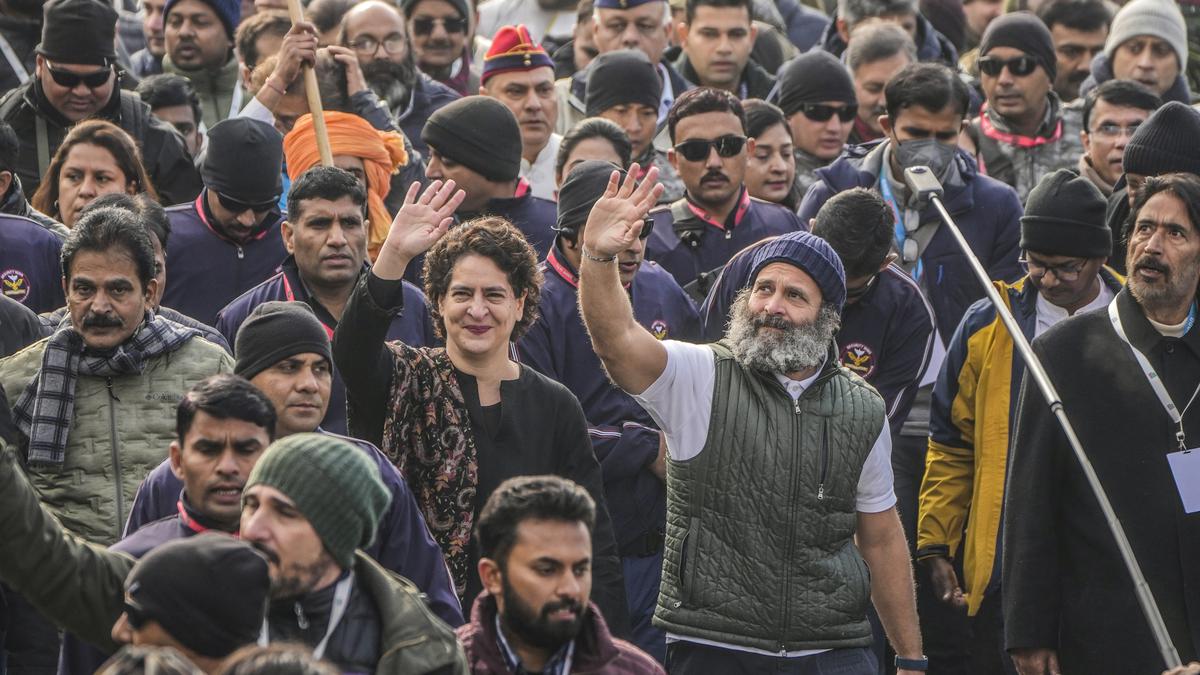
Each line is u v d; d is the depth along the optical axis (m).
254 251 17.48
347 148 17.75
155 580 8.98
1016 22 22.14
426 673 9.93
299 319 12.38
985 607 16.89
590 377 15.85
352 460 10.04
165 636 8.98
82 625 10.30
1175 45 24.36
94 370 13.53
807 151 22.03
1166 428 13.98
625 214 12.87
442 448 13.15
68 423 13.41
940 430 16.98
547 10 28.45
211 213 17.45
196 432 10.85
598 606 13.55
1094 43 26.00
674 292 16.52
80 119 19.38
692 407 13.19
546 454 13.58
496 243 13.47
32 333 14.80
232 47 22.88
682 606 13.19
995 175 22.34
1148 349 14.11
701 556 13.16
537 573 10.11
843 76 21.97
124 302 13.51
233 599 9.02
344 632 10.04
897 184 19.22
